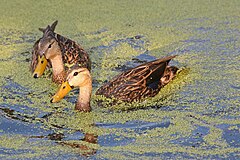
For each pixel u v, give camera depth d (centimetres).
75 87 1462
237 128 1319
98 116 1395
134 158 1215
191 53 1717
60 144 1274
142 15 1988
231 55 1695
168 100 1463
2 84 1561
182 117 1375
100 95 1484
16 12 2019
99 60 1702
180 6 2052
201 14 1988
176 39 1812
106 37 1842
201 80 1547
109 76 1605
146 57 1712
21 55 1739
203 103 1435
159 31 1872
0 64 1681
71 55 1631
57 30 1894
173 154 1228
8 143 1279
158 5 2066
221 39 1802
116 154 1231
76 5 2075
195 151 1238
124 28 1900
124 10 2028
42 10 2034
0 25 1930
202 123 1345
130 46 1778
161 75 1520
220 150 1239
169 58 1534
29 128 1341
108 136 1302
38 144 1275
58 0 2108
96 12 2014
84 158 1218
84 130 1332
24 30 1897
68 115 1401
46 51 1581
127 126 1344
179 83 1534
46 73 1641
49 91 1537
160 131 1316
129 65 1669
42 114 1405
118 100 1461
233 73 1585
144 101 1467
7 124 1355
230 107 1412
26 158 1224
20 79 1594
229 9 2020
